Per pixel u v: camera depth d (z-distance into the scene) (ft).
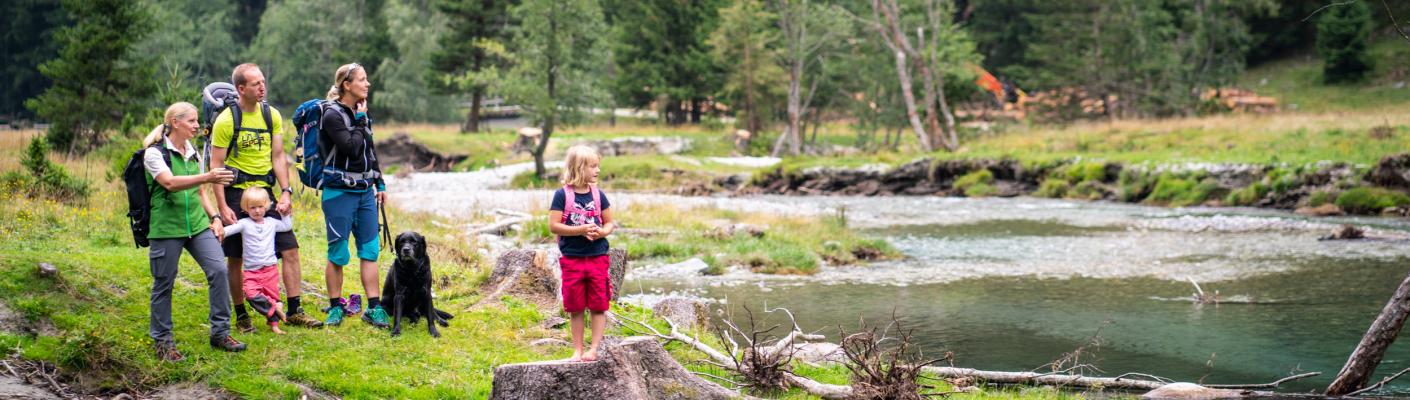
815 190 126.62
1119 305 42.52
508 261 31.42
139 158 20.89
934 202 109.19
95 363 20.44
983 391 25.77
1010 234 75.72
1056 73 207.10
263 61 227.40
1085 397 25.75
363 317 25.08
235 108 23.88
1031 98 215.92
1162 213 89.15
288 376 21.40
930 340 34.60
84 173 51.57
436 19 211.41
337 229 24.39
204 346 22.13
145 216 20.99
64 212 35.83
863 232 78.33
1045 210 96.58
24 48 224.53
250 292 23.57
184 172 21.36
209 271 21.80
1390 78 188.34
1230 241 67.26
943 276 52.90
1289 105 189.47
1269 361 31.27
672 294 44.75
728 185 133.39
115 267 26.14
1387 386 27.58
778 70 181.78
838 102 195.11
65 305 22.84
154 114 59.21
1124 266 56.29
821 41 170.40
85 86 83.10
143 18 88.07
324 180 24.08
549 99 128.47
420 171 145.59
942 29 171.32
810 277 52.29
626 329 28.27
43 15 218.18
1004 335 35.58
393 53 214.28
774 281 50.57
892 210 98.58
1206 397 25.68
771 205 94.38
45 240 29.96
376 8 230.89
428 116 209.26
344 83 24.06
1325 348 33.06
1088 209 96.22
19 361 20.07
